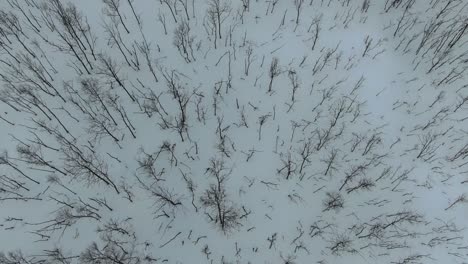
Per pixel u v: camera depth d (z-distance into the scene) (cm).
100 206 1931
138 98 2112
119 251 1834
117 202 1944
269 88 2155
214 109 2109
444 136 2111
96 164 1986
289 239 1912
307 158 2044
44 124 2039
